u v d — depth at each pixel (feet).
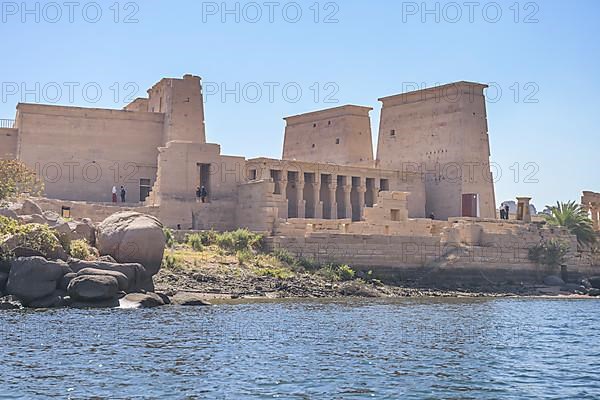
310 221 250.57
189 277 194.08
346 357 105.40
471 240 253.85
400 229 254.88
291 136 385.91
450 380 92.89
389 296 213.46
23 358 99.19
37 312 140.87
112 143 291.99
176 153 259.39
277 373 94.02
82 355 101.76
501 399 84.69
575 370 100.73
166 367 95.81
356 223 247.09
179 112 297.12
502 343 122.42
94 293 149.89
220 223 263.08
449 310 174.09
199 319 138.82
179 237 229.25
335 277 217.15
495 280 248.73
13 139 282.56
